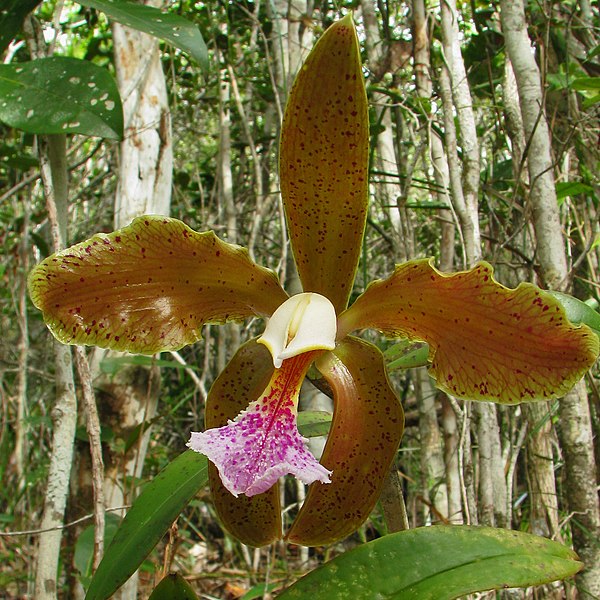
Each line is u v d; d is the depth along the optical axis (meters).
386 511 0.16
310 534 0.16
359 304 0.16
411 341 0.16
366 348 0.16
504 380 0.15
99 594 0.14
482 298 0.15
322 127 0.14
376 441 0.16
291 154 0.15
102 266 0.16
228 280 0.16
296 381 0.16
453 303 0.15
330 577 0.14
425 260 0.15
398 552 0.14
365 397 0.16
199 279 0.16
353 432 0.16
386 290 0.16
